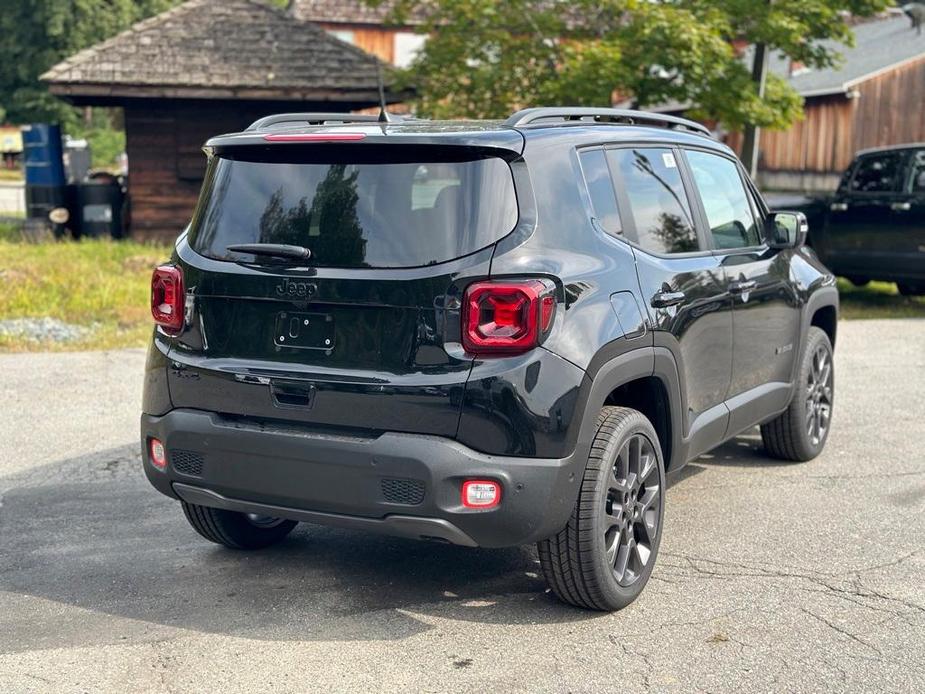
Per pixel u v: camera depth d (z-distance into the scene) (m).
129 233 18.80
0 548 5.03
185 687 3.64
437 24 16.30
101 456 6.65
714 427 5.16
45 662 3.83
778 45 14.46
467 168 3.90
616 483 4.19
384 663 3.84
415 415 3.79
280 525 5.10
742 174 5.91
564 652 3.94
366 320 3.88
